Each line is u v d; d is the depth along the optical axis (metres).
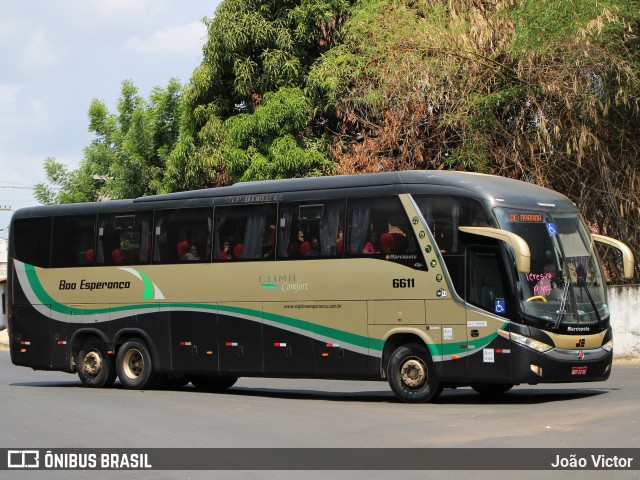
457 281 16.47
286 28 31.17
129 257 21.20
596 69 23.27
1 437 13.40
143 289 20.86
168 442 12.52
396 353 17.11
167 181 33.00
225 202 19.67
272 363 18.64
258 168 29.41
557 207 17.11
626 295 25.41
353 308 17.58
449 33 25.73
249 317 18.98
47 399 18.64
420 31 26.16
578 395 17.56
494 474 9.78
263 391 21.48
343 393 20.77
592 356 16.50
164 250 20.58
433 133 27.16
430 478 9.66
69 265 22.28
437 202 16.83
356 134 30.06
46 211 22.89
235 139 30.11
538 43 23.47
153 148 44.72
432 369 16.75
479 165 25.48
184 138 32.41
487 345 16.14
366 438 12.40
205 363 19.70
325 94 30.05
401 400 17.05
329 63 29.41
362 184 17.77
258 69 31.38
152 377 20.84
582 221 17.48
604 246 25.48
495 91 25.16
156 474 10.34
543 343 15.95
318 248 18.12
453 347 16.45
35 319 22.77
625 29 23.02
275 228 18.78
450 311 16.52
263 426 13.88
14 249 23.31
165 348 20.44
